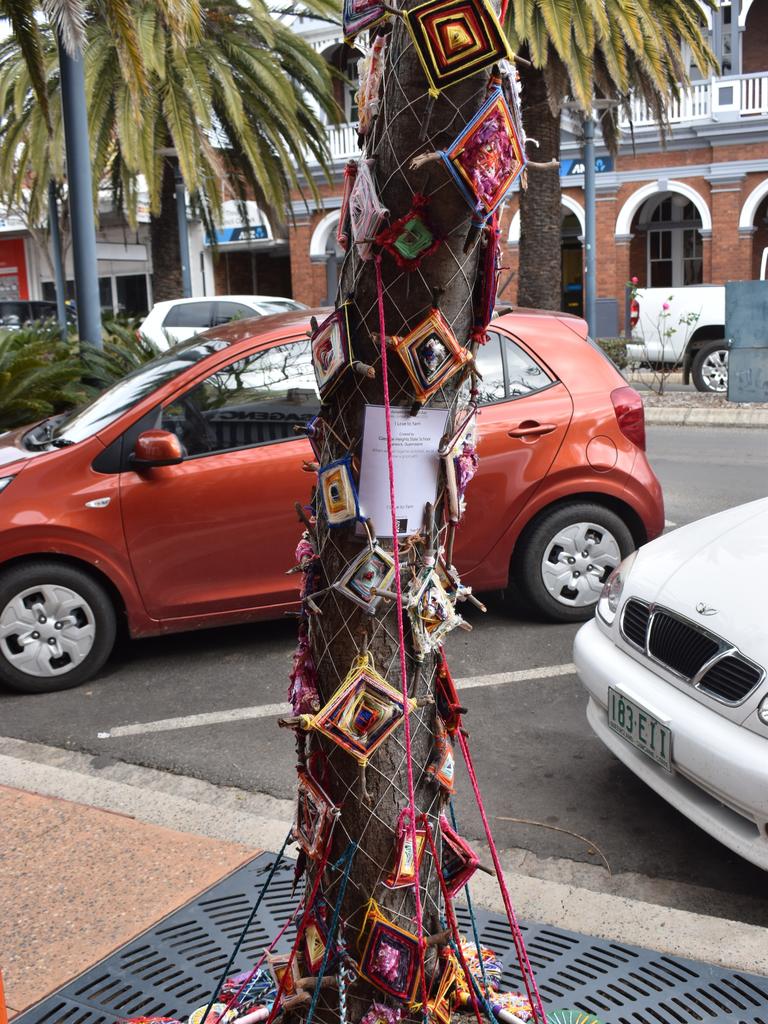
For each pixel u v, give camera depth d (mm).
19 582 5098
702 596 3561
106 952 2914
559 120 14422
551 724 4695
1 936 3004
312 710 2135
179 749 4527
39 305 24406
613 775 4199
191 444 5266
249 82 14273
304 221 28250
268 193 15242
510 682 5176
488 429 5543
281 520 5309
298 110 15633
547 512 5812
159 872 3332
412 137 1835
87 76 12984
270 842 3611
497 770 4262
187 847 3492
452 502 2074
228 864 3375
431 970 2256
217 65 13336
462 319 1980
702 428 13891
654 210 27625
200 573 5277
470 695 5047
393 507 1944
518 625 5961
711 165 24875
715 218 25141
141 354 10180
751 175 24625
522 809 3941
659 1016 2621
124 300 30578
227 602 5336
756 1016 2619
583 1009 2645
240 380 5375
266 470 5270
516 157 1823
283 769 4301
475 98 1796
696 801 3367
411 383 1975
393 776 2117
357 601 2008
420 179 1841
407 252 1863
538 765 4301
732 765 3125
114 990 2748
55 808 3799
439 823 2223
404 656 2049
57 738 4688
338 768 2129
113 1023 2617
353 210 1917
